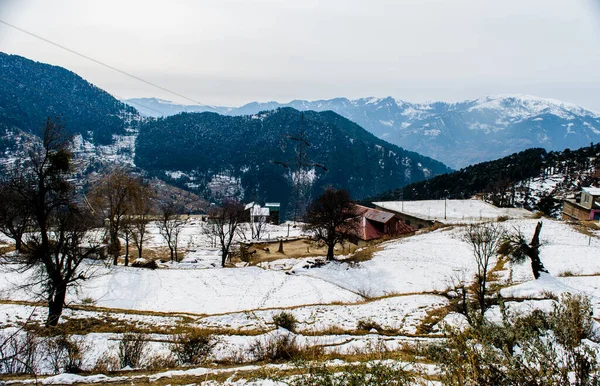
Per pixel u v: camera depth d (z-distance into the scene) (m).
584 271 31.89
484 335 5.28
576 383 4.55
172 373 9.16
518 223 52.19
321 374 6.82
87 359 12.98
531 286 24.92
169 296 28.22
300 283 32.38
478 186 123.69
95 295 27.22
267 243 54.59
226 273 34.88
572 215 68.31
